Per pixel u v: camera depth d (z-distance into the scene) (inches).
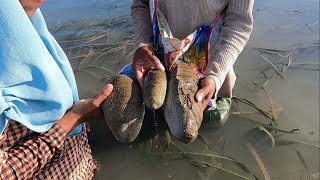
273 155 32.0
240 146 33.1
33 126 22.8
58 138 23.9
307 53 45.3
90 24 52.8
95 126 35.3
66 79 25.6
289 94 38.8
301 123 35.0
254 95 38.9
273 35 49.3
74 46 47.8
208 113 34.6
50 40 24.1
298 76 41.4
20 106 22.6
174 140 33.9
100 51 46.5
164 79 28.4
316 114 36.1
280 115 36.1
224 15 32.1
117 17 55.1
